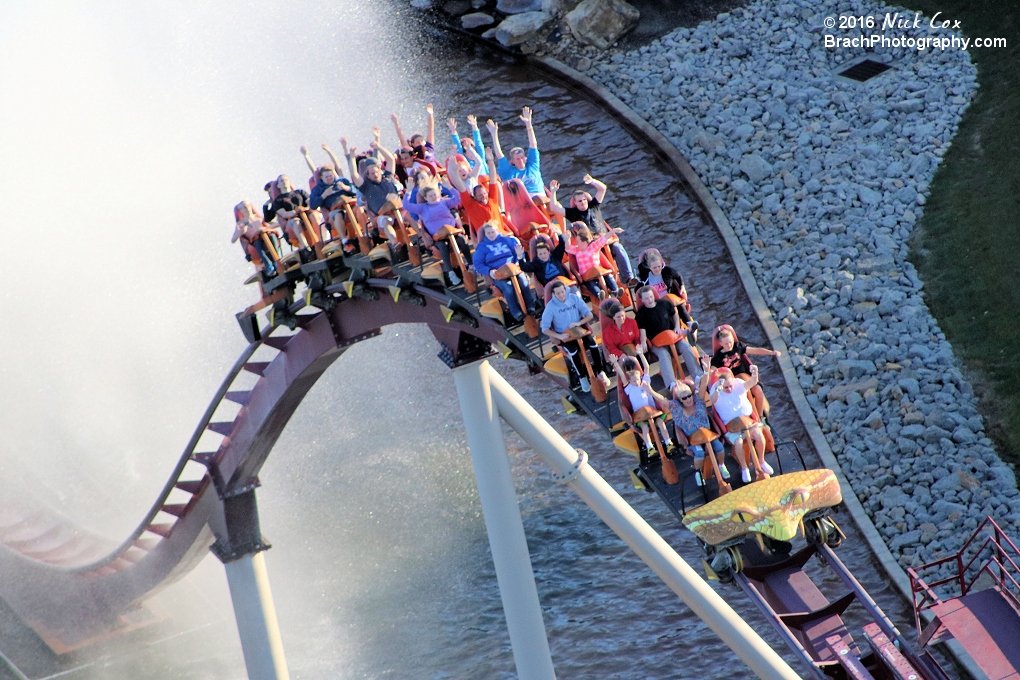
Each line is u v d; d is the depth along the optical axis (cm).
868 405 9912
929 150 12100
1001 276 10400
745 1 15550
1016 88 12312
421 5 17638
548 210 6525
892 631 4762
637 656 8906
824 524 5009
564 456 6694
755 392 5197
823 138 12762
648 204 13038
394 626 9875
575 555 9906
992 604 4819
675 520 9900
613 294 5822
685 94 14300
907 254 11144
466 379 6731
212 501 8381
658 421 5216
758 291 11400
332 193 7081
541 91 15450
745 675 8556
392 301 7175
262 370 8038
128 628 10981
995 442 9325
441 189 6612
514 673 9156
